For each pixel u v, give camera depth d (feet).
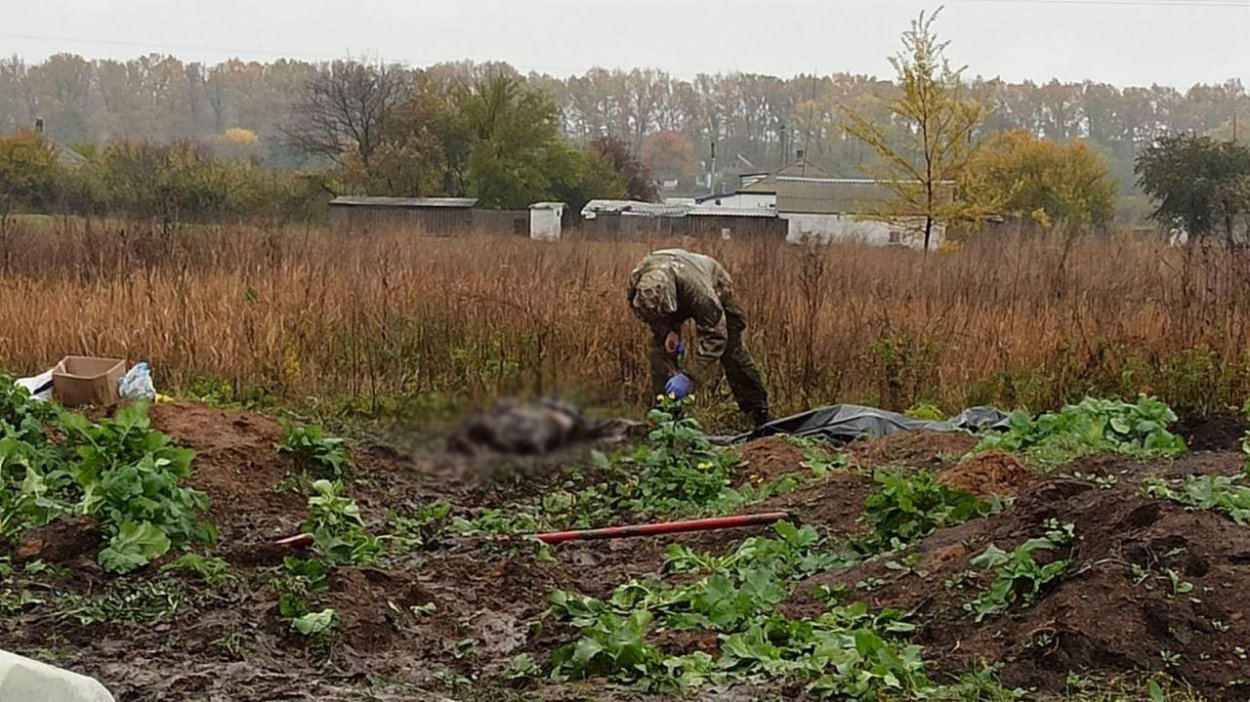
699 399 42.63
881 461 32.07
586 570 25.91
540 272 48.39
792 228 169.78
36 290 45.93
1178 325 41.57
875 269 58.70
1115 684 17.21
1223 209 81.20
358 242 63.52
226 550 23.61
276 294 44.75
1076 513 21.59
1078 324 41.88
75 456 27.09
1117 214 181.27
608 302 43.55
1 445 24.44
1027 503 22.98
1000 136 105.19
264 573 22.00
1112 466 26.91
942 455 31.04
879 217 102.63
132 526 21.95
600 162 196.34
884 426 37.29
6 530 22.74
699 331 37.42
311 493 29.73
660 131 316.60
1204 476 24.16
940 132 100.32
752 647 18.56
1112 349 41.01
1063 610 18.58
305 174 154.81
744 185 246.47
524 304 43.50
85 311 43.65
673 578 24.25
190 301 44.16
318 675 18.80
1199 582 18.88
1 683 14.53
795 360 42.80
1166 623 18.11
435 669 19.42
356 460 32.91
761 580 21.68
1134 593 18.66
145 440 24.06
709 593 20.59
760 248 54.13
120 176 135.95
